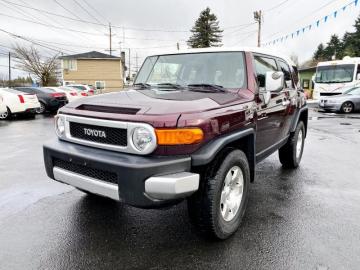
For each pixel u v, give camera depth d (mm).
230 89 3451
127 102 2910
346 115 14523
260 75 3826
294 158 5273
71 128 3092
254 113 3371
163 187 2451
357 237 3072
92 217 3486
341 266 2604
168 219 3457
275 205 3846
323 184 4617
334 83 18141
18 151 6844
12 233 3123
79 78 40531
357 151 6859
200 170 2818
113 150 2717
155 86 3824
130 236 3086
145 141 2535
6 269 2549
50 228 3230
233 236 3092
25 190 4312
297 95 5078
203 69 3764
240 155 3086
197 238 3055
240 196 3207
